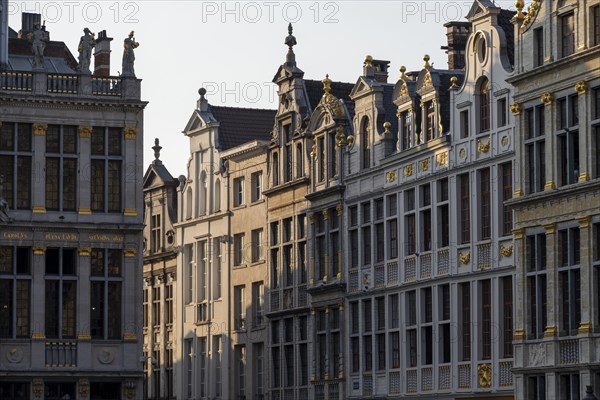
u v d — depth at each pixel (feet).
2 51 429.79
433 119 386.11
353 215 425.28
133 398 411.75
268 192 469.16
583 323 322.14
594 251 321.52
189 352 517.96
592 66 323.57
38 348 404.36
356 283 421.18
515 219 346.13
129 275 414.21
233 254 494.18
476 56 367.04
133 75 418.72
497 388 353.51
